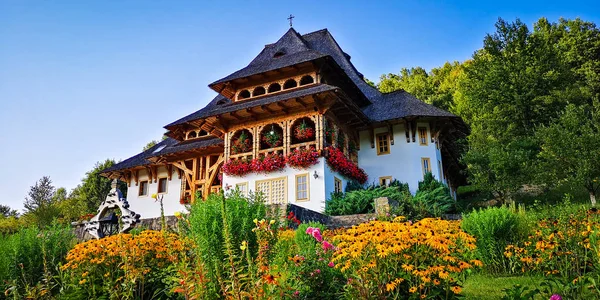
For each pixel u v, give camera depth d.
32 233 7.73
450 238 4.86
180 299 5.36
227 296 4.33
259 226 5.59
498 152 22.50
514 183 21.36
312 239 8.02
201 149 25.00
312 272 5.70
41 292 5.82
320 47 31.03
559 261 6.95
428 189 20.72
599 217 7.26
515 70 34.53
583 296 5.33
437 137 23.67
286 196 18.34
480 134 31.45
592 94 38.66
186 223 6.17
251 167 19.23
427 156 22.92
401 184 21.73
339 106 19.77
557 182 20.05
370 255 4.56
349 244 4.80
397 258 4.54
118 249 5.75
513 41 35.69
